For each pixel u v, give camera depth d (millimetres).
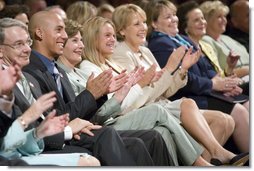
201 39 11680
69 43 8727
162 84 9312
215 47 11945
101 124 8266
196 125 8602
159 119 8273
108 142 7406
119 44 9688
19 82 7387
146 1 10914
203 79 10406
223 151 8578
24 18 9633
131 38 9719
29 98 7426
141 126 8281
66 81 8258
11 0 11930
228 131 9562
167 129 8258
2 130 6645
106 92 8055
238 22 13328
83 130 7531
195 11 11336
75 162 6797
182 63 9523
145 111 8328
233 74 11461
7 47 7402
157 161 7914
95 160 6938
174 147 8242
